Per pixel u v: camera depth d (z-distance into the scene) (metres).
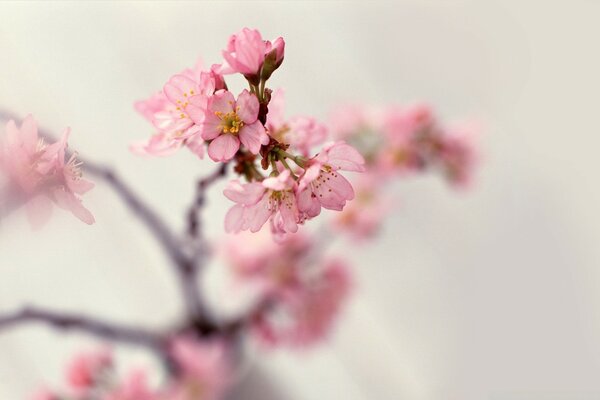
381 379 1.43
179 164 1.34
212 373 1.01
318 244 1.17
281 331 1.15
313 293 1.15
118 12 1.37
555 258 1.58
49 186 0.78
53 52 1.28
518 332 1.54
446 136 1.20
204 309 1.09
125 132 1.30
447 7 1.58
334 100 1.47
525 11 1.59
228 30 1.42
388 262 1.52
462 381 1.48
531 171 1.59
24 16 1.28
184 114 0.79
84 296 1.27
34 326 1.26
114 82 1.33
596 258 1.57
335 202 0.78
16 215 0.79
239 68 0.78
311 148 0.81
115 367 0.97
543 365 1.52
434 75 1.56
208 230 1.25
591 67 1.58
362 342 1.44
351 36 1.52
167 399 0.97
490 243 1.60
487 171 1.58
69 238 1.26
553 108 1.59
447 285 1.54
